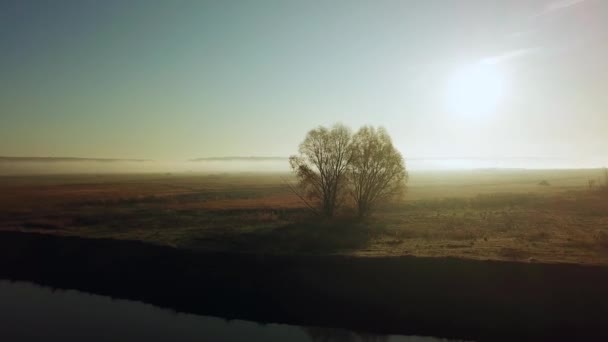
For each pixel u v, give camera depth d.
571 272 24.78
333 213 52.59
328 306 26.72
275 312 26.94
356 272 28.47
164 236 39.41
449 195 80.25
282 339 24.23
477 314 24.25
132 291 31.25
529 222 45.97
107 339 24.36
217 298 28.86
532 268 25.56
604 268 24.58
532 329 22.72
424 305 25.48
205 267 31.80
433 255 28.72
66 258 36.50
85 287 32.69
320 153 51.94
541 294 24.19
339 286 27.80
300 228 44.34
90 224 47.88
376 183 51.41
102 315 27.70
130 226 45.94
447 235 38.41
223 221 49.75
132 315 27.69
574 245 31.44
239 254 32.16
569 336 21.91
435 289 26.17
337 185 52.31
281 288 28.59
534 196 72.81
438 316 24.69
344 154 51.69
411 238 37.97
